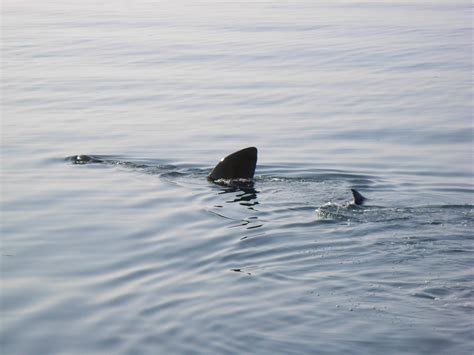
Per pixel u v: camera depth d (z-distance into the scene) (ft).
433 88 133.59
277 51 171.01
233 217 72.59
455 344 47.06
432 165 92.48
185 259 62.59
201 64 158.40
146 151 99.25
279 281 56.85
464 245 63.10
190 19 223.51
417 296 53.42
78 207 76.95
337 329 49.11
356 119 114.83
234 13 236.84
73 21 220.84
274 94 131.64
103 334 49.75
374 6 254.27
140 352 47.32
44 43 183.93
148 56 167.02
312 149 99.66
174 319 51.24
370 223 68.90
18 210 76.38
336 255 61.67
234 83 140.77
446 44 175.94
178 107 123.75
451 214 71.20
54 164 92.99
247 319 50.80
